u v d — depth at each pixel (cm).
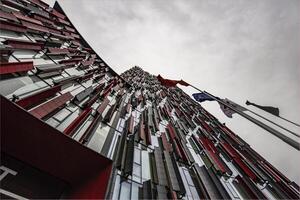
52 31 2936
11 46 1614
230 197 1873
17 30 1955
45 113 1338
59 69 2081
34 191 999
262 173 2795
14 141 993
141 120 2589
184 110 5241
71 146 1077
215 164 2388
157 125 2830
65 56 2656
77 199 1047
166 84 3334
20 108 922
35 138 1010
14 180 968
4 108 911
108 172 1136
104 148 1552
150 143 2091
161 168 1714
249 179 2464
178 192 1529
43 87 1582
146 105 3778
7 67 1303
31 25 2333
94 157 1148
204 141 3294
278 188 2503
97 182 1104
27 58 1711
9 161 1016
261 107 1398
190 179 1911
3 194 890
